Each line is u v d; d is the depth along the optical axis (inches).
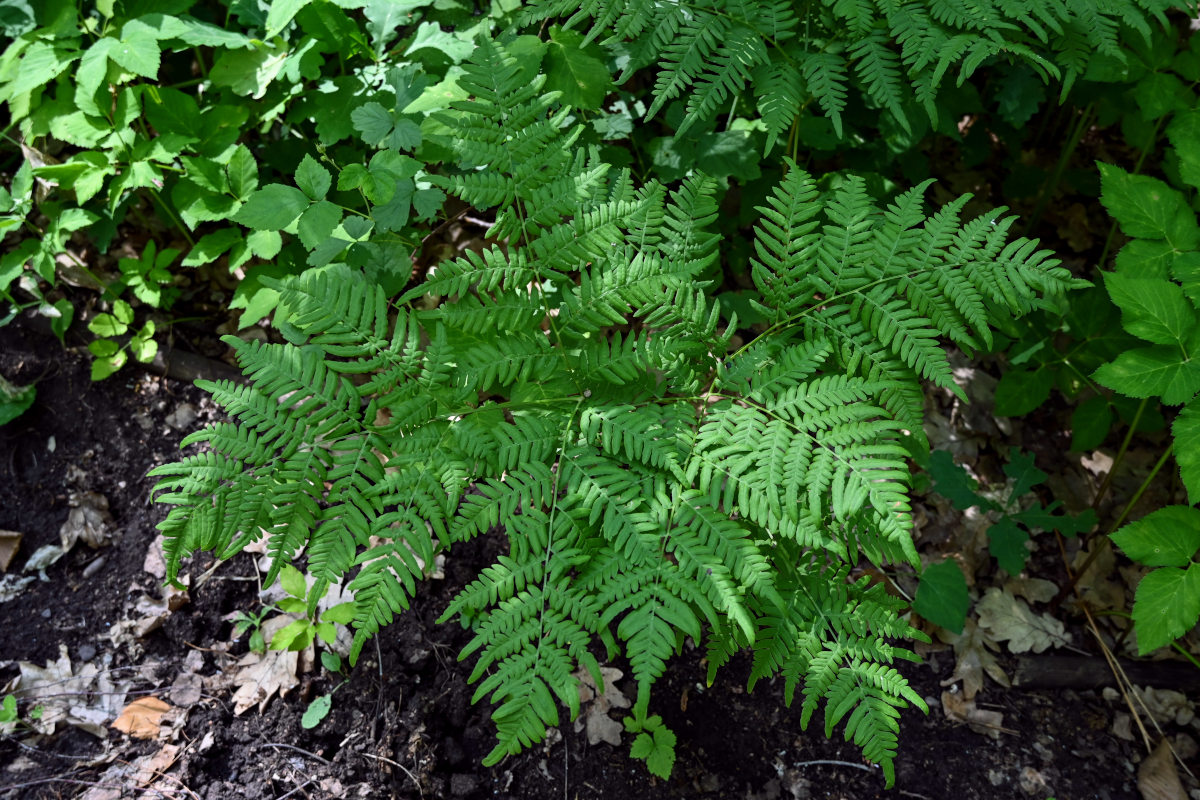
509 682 65.2
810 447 70.9
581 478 72.1
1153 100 103.7
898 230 78.1
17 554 108.3
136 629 103.0
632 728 96.2
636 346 76.2
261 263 124.3
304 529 69.9
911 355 75.3
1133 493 120.2
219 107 108.2
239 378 118.6
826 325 79.6
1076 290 112.2
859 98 112.5
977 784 98.7
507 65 78.2
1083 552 116.6
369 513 69.4
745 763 97.7
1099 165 94.9
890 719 73.9
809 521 69.2
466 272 75.1
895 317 76.4
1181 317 83.7
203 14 120.5
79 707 97.7
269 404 70.9
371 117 95.4
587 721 98.8
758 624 77.4
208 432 69.4
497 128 77.4
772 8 86.4
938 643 108.9
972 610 111.4
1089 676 106.3
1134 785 99.7
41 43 106.7
